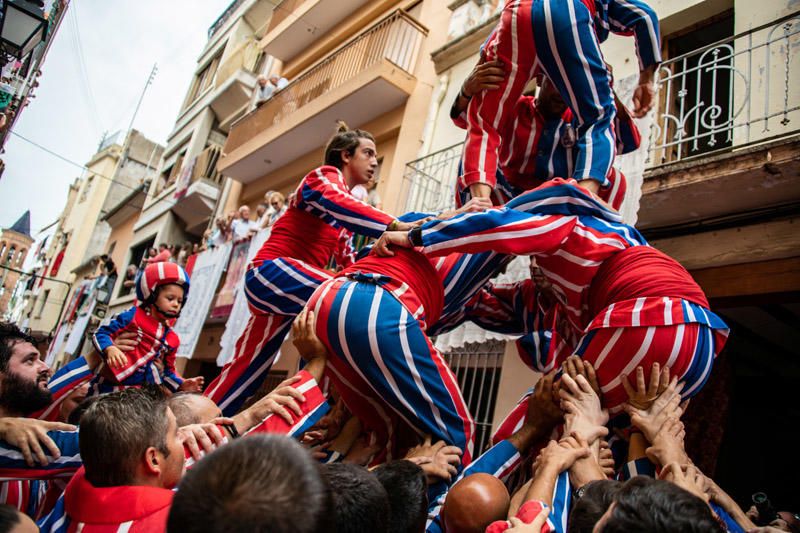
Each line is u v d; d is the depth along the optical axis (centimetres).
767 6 595
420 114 1055
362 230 315
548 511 201
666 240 579
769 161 474
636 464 238
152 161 3466
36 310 3466
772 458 800
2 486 270
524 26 275
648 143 538
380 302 253
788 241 506
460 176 315
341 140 370
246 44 2077
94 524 178
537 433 272
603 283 266
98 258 2527
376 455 294
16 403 294
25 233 4484
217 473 112
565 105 310
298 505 108
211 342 1414
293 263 337
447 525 214
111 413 188
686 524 138
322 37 1591
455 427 261
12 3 843
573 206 263
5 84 1107
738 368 777
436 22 1151
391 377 253
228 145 1620
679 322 237
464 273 288
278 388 251
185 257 1538
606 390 250
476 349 701
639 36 309
